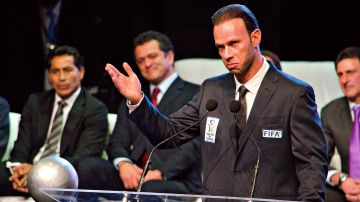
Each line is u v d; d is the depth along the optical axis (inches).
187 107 361.1
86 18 690.8
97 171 536.1
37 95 593.6
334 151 556.7
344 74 541.3
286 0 701.9
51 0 690.2
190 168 546.6
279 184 334.6
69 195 285.7
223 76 360.2
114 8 690.8
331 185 531.5
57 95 587.2
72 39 691.4
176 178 543.5
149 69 563.8
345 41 700.7
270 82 342.0
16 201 530.6
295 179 337.1
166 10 701.9
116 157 554.6
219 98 351.3
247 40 330.3
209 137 347.9
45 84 698.8
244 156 338.6
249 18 331.9
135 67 683.4
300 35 705.0
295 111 333.1
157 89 568.4
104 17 690.2
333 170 533.0
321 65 613.3
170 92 560.4
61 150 563.8
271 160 335.3
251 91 343.9
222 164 343.3
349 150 540.7
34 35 698.8
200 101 357.4
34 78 699.4
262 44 701.3
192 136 362.9
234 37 327.0
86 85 669.9
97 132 568.4
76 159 555.8
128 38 690.2
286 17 705.0
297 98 334.6
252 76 343.6
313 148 329.1
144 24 697.6
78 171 536.7
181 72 620.1
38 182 328.8
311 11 700.7
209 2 698.8
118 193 283.4
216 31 331.6
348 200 518.6
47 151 566.9
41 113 583.5
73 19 692.1
